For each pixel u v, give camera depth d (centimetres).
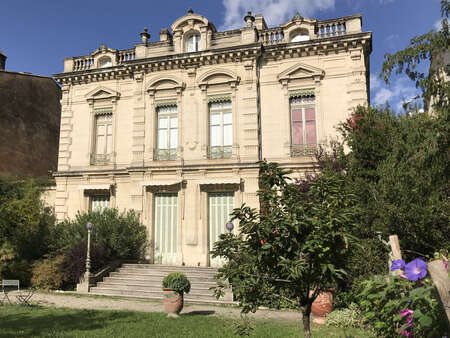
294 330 870
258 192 507
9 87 2253
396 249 471
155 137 1814
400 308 327
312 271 446
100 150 1928
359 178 1054
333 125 1608
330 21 1697
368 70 1828
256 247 464
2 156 2145
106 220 1661
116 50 1978
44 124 2389
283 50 1705
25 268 1602
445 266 267
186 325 912
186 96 1794
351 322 912
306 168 1606
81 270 1491
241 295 461
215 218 1684
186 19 1850
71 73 1991
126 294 1392
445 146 578
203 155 1717
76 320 962
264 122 1698
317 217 437
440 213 875
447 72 574
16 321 945
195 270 1526
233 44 1778
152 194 1764
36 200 1731
